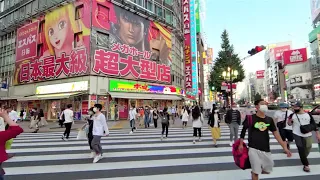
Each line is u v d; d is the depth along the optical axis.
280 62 100.38
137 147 8.45
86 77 22.97
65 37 25.23
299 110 5.47
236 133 8.55
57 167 5.72
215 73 34.88
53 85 25.81
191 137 11.10
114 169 5.51
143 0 30.02
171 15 36.38
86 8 23.83
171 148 8.21
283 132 7.61
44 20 28.02
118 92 24.92
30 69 29.05
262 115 3.89
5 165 5.95
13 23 32.06
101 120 6.45
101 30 24.11
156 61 31.05
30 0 30.28
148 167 5.66
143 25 29.42
